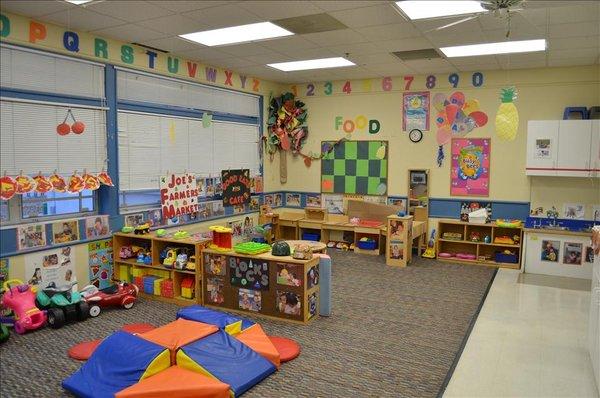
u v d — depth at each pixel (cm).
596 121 579
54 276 461
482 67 645
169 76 584
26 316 401
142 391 271
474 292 536
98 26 454
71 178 469
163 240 499
